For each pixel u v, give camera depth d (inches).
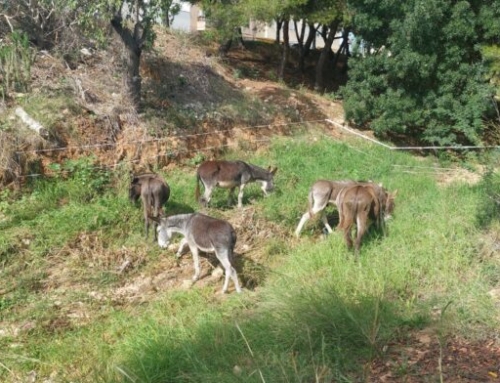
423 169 573.0
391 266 325.7
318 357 238.8
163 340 267.0
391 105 641.0
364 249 361.4
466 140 685.3
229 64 767.1
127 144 490.3
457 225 375.9
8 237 373.4
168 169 507.5
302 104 681.6
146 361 250.7
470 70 631.8
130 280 363.9
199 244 352.2
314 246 380.8
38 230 386.6
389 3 631.2
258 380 222.1
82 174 444.5
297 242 417.7
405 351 244.4
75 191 430.6
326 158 571.5
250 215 434.6
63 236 382.9
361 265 329.7
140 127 508.4
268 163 545.0
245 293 329.1
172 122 541.6
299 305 271.0
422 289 307.0
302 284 303.9
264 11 620.4
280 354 242.7
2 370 269.7
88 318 318.7
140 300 341.1
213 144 557.9
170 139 519.5
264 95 673.6
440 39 629.3
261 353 247.8
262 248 402.6
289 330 256.7
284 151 583.8
